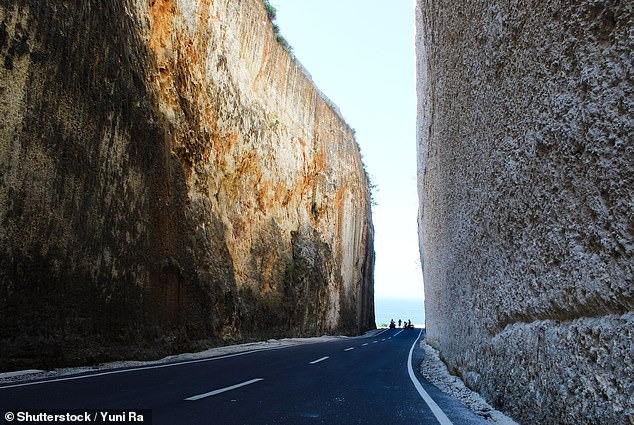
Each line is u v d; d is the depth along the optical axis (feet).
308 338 108.47
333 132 154.92
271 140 102.01
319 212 135.64
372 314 227.40
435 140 47.83
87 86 39.73
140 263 45.32
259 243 91.61
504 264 20.68
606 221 12.16
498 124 21.22
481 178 24.80
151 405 19.17
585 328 13.06
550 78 15.30
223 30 77.97
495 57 21.47
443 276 44.80
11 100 31.63
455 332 35.40
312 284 118.73
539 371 16.07
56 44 36.27
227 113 77.87
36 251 32.27
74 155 37.32
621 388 11.18
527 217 17.58
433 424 17.75
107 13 43.93
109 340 38.88
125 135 44.98
